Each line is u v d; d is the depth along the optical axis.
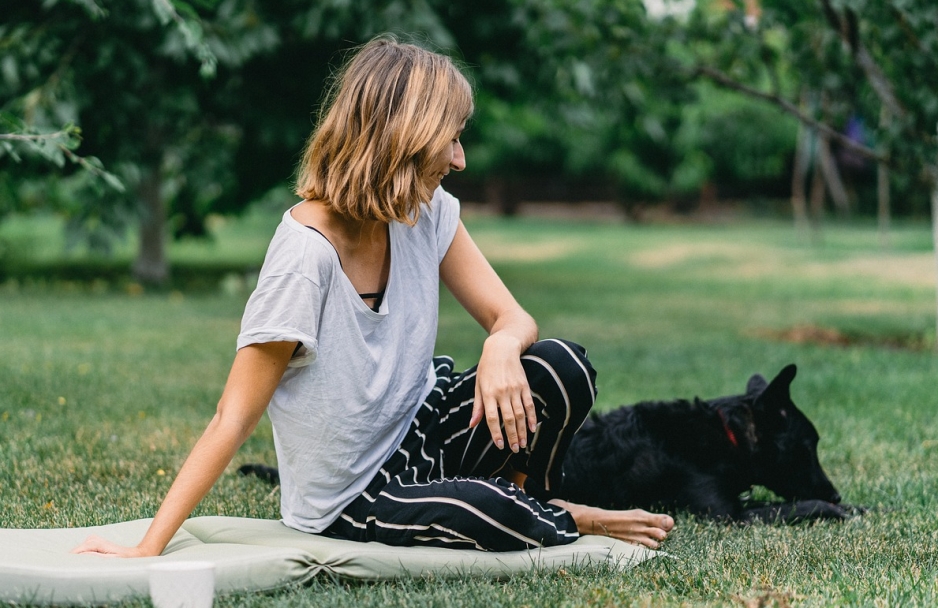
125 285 13.96
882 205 16.00
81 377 6.57
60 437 4.78
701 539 3.19
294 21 10.89
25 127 4.50
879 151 8.52
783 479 3.69
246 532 2.75
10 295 12.27
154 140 12.73
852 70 8.22
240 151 14.05
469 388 2.82
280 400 2.62
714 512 3.57
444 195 2.99
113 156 11.45
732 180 34.47
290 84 12.45
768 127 30.14
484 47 12.60
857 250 20.41
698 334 9.96
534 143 32.38
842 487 4.11
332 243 2.58
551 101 13.41
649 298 13.69
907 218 31.11
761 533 3.28
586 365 2.69
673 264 19.59
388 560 2.54
